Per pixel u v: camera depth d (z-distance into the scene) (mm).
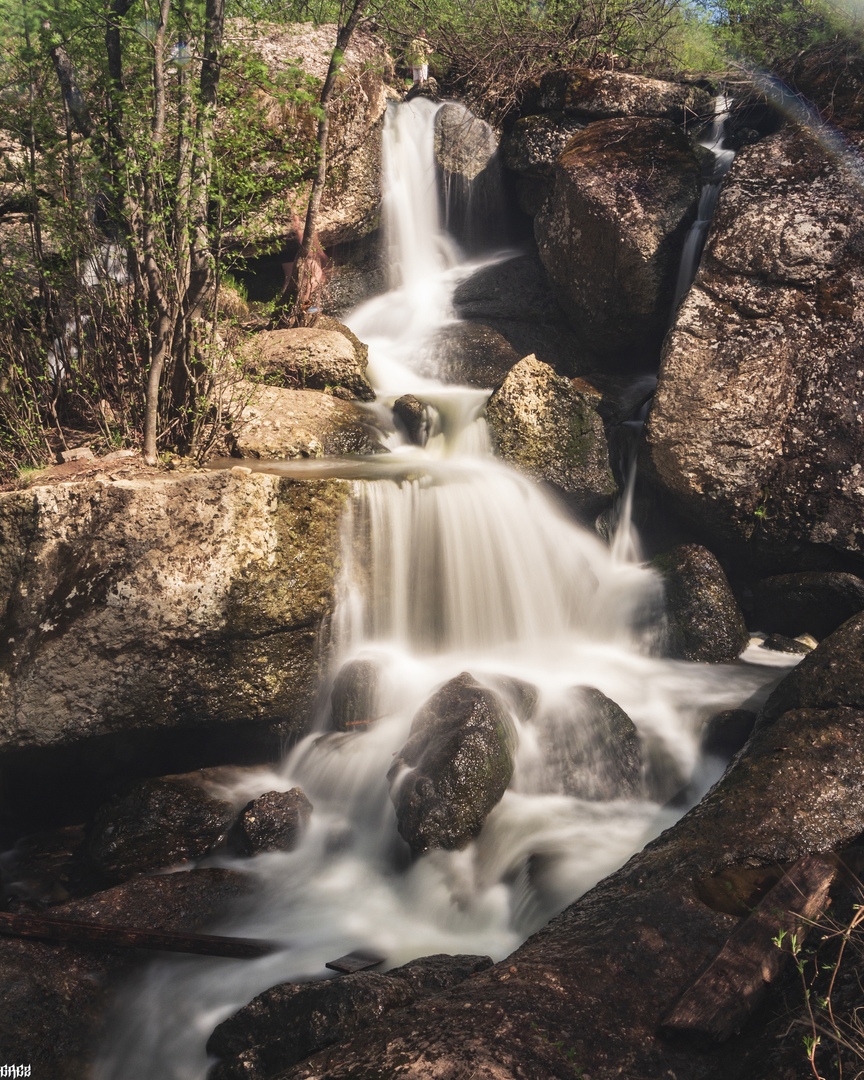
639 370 9312
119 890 4977
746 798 4605
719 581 7102
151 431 6734
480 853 5078
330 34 10562
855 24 9102
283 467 6840
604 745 5609
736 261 7676
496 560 6820
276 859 5305
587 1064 3148
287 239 9961
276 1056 3668
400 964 4402
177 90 6773
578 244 9094
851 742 4855
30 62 6832
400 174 11078
